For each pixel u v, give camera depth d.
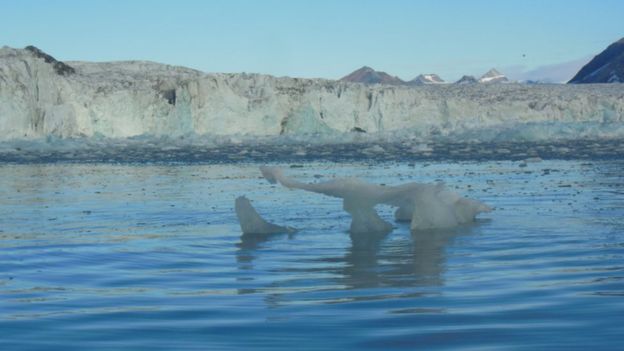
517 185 13.32
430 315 3.95
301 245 6.75
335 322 3.83
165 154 30.30
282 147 36.12
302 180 16.31
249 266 5.69
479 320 3.81
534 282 4.83
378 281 4.99
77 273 5.49
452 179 15.21
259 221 7.73
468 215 8.29
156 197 12.18
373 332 3.61
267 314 4.04
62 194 13.05
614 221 8.02
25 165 23.75
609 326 3.62
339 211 9.48
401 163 22.30
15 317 4.08
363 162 23.27
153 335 3.63
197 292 4.71
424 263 5.70
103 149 34.97
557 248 6.28
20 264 5.93
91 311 4.20
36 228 8.32
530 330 3.58
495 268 5.40
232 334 3.62
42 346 3.48
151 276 5.32
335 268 5.55
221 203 10.97
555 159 23.02
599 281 4.80
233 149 34.38
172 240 7.19
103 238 7.41
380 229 7.69
